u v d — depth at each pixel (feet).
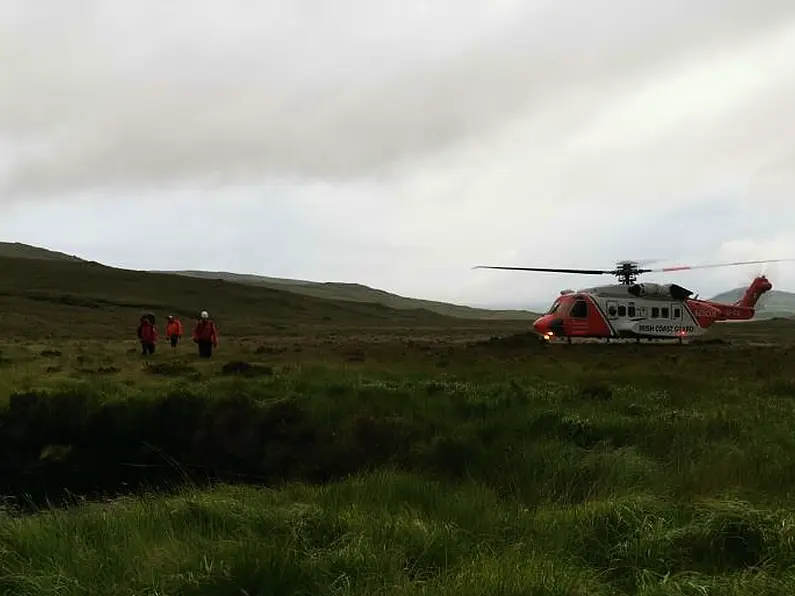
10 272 455.63
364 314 511.40
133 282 476.54
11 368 77.56
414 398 56.18
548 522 25.88
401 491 31.68
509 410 50.34
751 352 98.78
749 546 22.20
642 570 20.92
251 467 51.57
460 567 21.08
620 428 44.34
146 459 54.19
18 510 41.06
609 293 125.70
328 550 22.41
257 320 385.09
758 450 37.06
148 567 20.63
